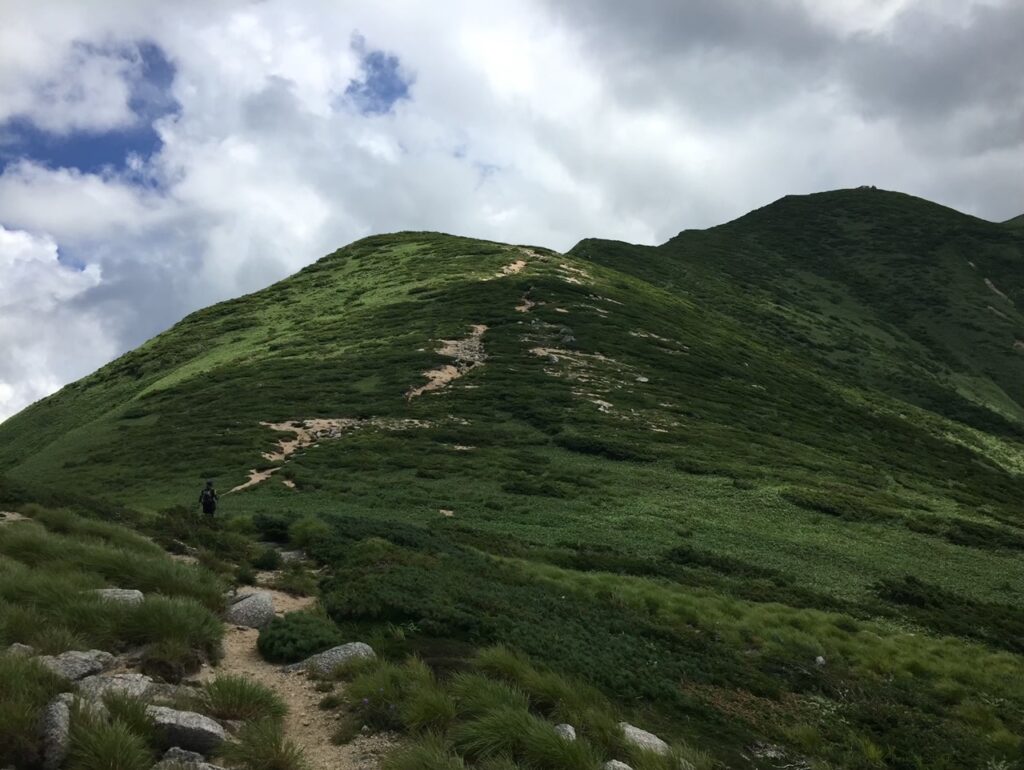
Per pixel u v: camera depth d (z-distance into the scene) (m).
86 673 10.95
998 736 18.31
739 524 37.97
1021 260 191.62
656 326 85.38
